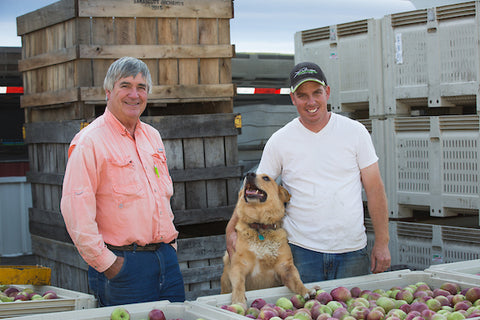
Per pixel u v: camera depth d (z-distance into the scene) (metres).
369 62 4.82
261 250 3.51
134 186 3.06
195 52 4.79
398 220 4.73
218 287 4.74
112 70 3.10
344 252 3.42
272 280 3.62
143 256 3.09
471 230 4.24
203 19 4.84
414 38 4.55
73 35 4.57
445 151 4.38
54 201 5.00
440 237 4.41
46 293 3.38
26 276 3.58
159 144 3.36
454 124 4.32
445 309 2.72
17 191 6.45
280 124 6.05
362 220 3.49
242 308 2.82
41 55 4.96
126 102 3.09
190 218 4.74
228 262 3.85
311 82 3.28
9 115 6.31
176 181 4.71
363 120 4.91
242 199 3.63
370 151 3.47
